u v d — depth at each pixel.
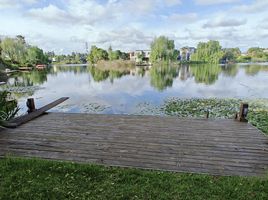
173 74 24.48
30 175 2.31
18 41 43.66
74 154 2.99
